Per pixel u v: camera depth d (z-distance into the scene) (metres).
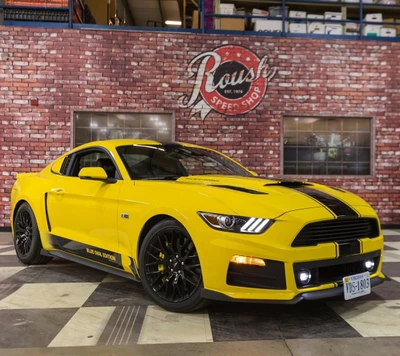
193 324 2.78
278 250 2.58
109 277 4.11
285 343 2.47
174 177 3.65
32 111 7.56
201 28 7.92
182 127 7.79
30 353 2.33
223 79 7.84
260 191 2.96
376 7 8.41
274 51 7.94
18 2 7.71
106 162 3.98
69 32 7.59
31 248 4.51
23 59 7.54
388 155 8.13
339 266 2.91
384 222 8.09
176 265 2.96
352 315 2.99
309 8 8.58
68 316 2.94
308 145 8.10
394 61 8.16
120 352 2.34
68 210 3.98
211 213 2.75
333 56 8.05
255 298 2.61
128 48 7.70
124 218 3.32
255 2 8.34
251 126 7.90
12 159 7.55
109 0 10.42
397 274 4.29
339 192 3.37
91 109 7.64
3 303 3.25
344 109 8.06
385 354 2.32
